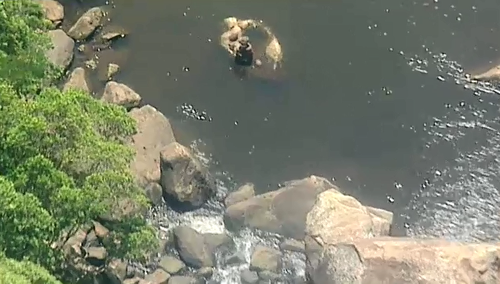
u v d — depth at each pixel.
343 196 45.69
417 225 46.69
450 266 39.75
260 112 52.94
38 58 41.94
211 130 52.00
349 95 53.62
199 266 44.16
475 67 55.00
